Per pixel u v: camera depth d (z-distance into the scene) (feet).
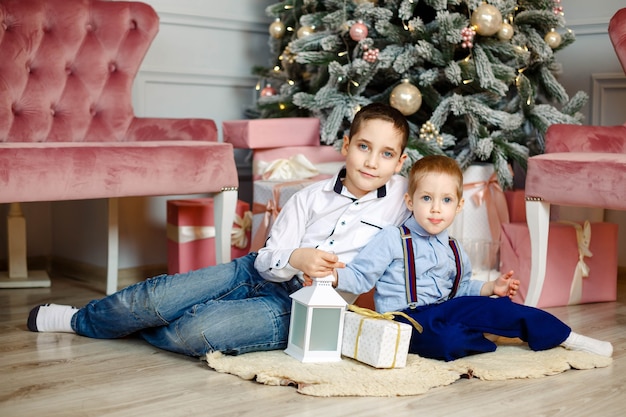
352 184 6.56
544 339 6.34
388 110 6.45
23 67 9.04
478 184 9.36
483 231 9.36
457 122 9.96
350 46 9.91
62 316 7.05
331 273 5.96
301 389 5.33
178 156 8.08
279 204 9.10
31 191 7.37
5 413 4.95
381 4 9.91
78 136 9.32
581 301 8.85
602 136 8.48
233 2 11.64
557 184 7.78
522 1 9.96
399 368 5.77
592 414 5.04
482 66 9.02
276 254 6.14
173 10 10.98
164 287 6.34
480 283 6.72
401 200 6.72
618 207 7.37
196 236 9.38
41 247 11.05
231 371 5.79
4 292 9.43
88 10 9.48
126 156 7.80
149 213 10.62
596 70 10.93
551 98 10.27
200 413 4.95
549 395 5.41
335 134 9.55
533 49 9.72
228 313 6.07
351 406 5.09
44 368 5.99
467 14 9.59
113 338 6.86
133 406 5.09
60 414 4.94
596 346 6.37
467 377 5.77
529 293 8.18
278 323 6.23
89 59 9.41
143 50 9.65
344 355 6.04
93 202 10.14
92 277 10.33
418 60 9.34
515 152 9.31
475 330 6.28
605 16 10.78
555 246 8.61
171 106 11.15
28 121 9.05
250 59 11.97
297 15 10.82
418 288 6.44
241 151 11.87
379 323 5.75
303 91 11.05
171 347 6.35
